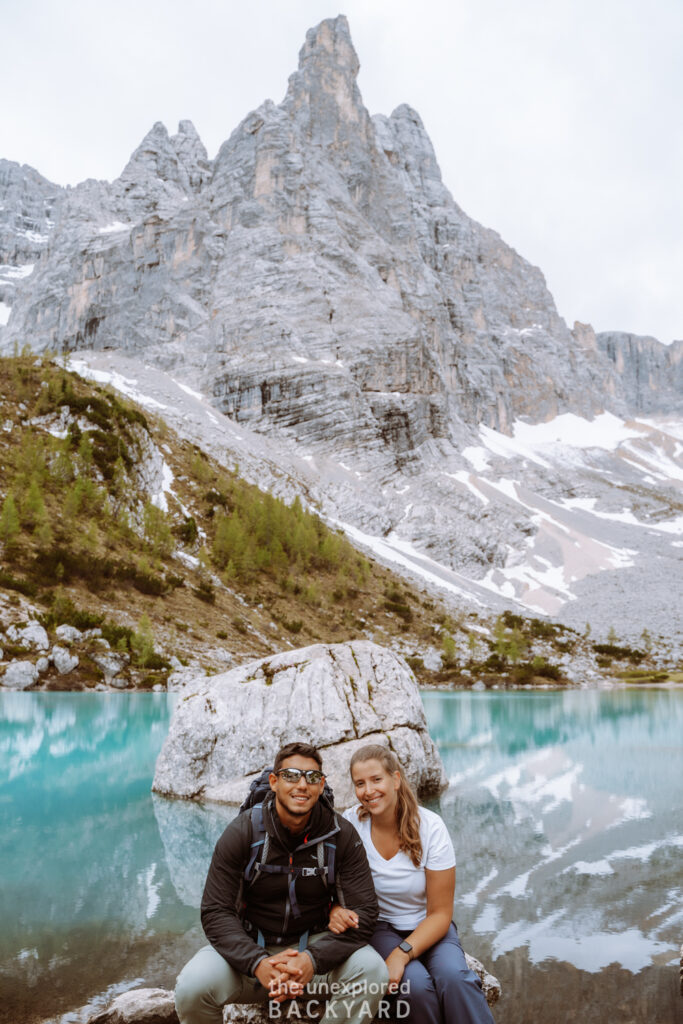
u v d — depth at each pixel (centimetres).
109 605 6066
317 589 8762
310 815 463
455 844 1073
